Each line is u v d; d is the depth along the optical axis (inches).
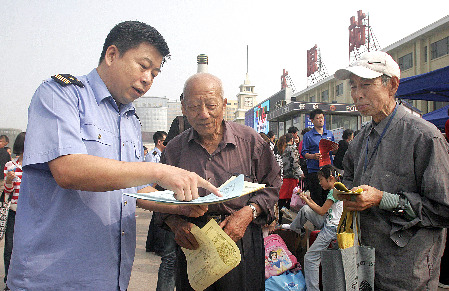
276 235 136.0
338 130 636.1
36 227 46.7
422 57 865.5
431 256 64.2
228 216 66.4
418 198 61.4
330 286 64.4
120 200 53.5
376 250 66.8
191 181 40.4
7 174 137.4
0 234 135.5
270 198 70.7
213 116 65.5
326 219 119.6
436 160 60.3
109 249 50.4
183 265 72.0
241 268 68.3
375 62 66.5
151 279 141.3
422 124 63.7
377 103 67.2
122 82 51.6
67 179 40.9
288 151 227.8
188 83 66.2
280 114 815.7
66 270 46.3
